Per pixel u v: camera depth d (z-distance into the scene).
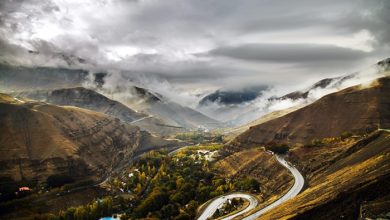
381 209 156.75
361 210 163.25
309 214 175.62
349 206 169.88
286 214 188.00
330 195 184.75
